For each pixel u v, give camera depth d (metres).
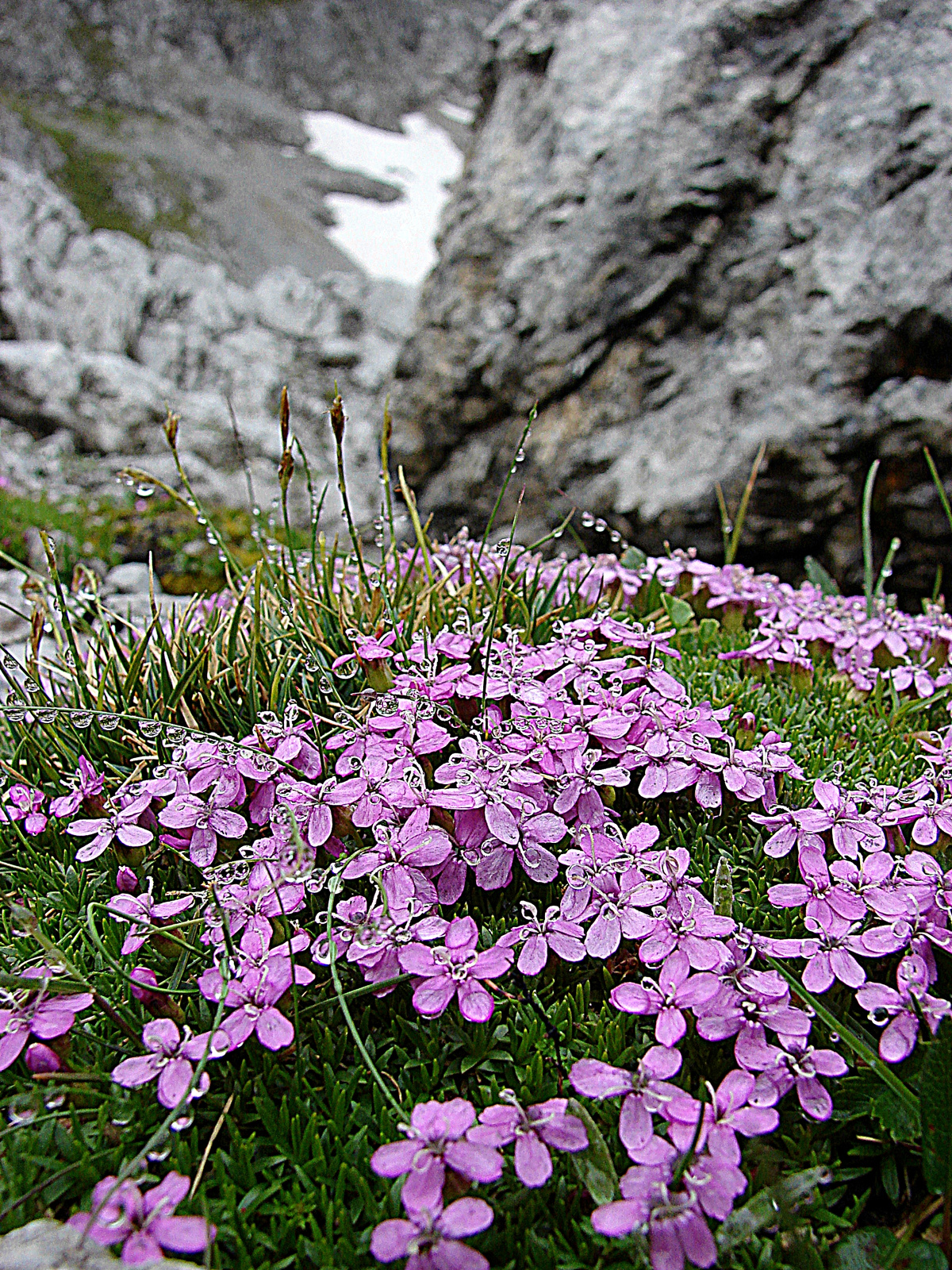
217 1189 0.10
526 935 0.11
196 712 0.15
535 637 0.17
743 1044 0.10
